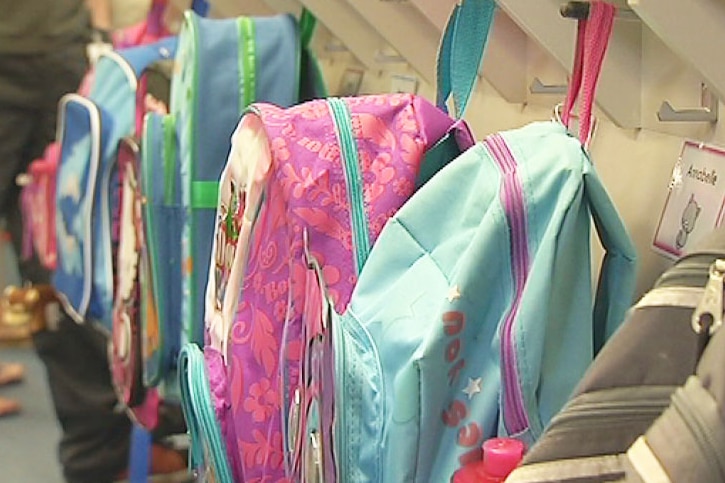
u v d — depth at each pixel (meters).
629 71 0.88
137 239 1.36
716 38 0.67
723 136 0.78
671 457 0.44
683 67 0.82
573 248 0.68
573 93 0.79
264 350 0.90
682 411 0.44
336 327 0.70
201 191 1.20
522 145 0.73
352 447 0.70
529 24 0.84
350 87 1.49
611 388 0.53
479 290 0.69
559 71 1.02
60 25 1.98
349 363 0.70
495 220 0.68
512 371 0.67
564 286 0.68
